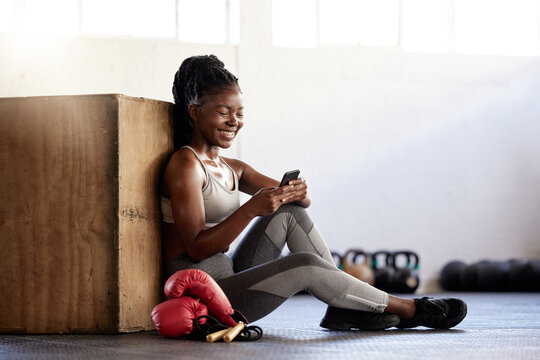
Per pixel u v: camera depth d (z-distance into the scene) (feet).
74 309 8.35
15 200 8.50
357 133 24.70
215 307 7.80
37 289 8.41
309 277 7.99
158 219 8.83
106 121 8.33
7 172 8.52
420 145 25.17
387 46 25.02
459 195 25.39
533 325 10.16
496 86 25.77
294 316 12.60
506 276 23.65
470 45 25.76
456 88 25.49
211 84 8.44
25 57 21.62
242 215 8.05
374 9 24.91
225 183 8.75
